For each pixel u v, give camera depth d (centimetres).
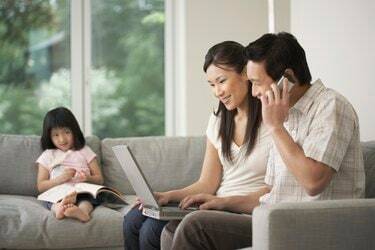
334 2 373
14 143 385
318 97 227
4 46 498
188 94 520
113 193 355
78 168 380
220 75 276
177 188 384
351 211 200
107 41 521
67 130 385
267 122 220
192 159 389
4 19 498
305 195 227
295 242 194
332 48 377
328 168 214
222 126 282
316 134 218
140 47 529
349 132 220
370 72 341
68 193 339
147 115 530
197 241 219
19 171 380
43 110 506
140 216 276
